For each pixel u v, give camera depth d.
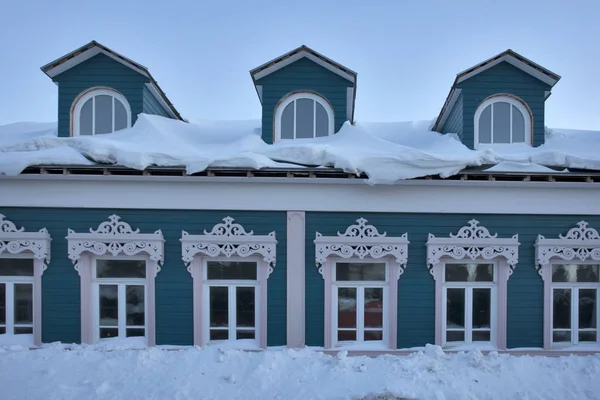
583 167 7.33
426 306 7.62
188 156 7.36
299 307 7.55
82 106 9.01
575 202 7.57
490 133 9.08
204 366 6.81
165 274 7.60
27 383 6.30
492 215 7.66
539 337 7.62
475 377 6.57
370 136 8.20
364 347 7.59
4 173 7.02
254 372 6.59
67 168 7.20
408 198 7.59
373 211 7.61
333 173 7.50
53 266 7.55
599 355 7.34
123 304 7.68
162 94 9.64
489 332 7.76
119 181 7.48
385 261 7.74
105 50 8.76
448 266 7.79
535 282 7.65
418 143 9.71
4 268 7.66
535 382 6.57
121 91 8.98
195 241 7.48
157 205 7.54
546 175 7.30
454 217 7.66
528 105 8.98
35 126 10.89
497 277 7.73
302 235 7.60
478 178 7.56
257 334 7.66
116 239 7.44
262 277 7.60
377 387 6.20
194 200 7.57
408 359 6.96
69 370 6.65
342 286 7.74
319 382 6.42
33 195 7.46
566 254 7.52
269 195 7.59
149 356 7.05
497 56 8.73
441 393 6.14
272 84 8.97
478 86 8.97
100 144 7.34
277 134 8.96
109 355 7.06
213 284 7.71
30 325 7.64
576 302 7.74
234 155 7.29
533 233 7.66
